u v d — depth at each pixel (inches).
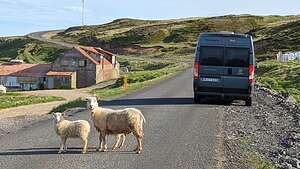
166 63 4680.1
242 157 462.0
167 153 471.2
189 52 6456.7
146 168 407.8
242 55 910.4
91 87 3796.8
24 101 2085.4
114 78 4323.3
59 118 478.9
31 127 677.3
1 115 1234.6
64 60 4084.6
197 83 929.5
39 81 4057.6
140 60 5438.0
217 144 523.8
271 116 780.0
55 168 407.2
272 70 2237.9
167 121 697.0
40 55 7155.5
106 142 532.7
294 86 1628.9
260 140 564.1
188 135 577.0
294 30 5201.8
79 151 483.5
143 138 554.3
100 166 414.9
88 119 738.2
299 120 733.3
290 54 3061.0
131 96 1165.1
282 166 432.8
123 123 474.9
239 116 775.1
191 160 440.8
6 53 7741.1
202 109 861.2
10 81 4163.4
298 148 521.7
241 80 912.3
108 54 4404.5
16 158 449.4
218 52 917.2
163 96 1154.0
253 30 6894.7
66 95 2829.7
